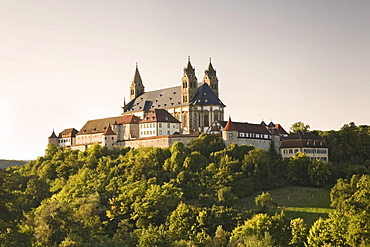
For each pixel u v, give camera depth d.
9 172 159.50
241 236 180.50
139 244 173.75
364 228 155.12
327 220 173.50
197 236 192.50
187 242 182.00
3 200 153.50
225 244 178.12
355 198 173.50
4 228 147.75
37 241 168.88
